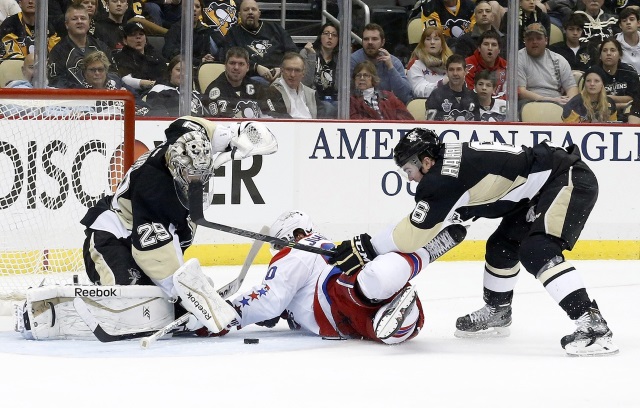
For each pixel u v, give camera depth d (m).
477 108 24.70
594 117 25.27
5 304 16.09
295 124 23.20
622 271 22.17
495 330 14.27
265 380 11.00
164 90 22.86
